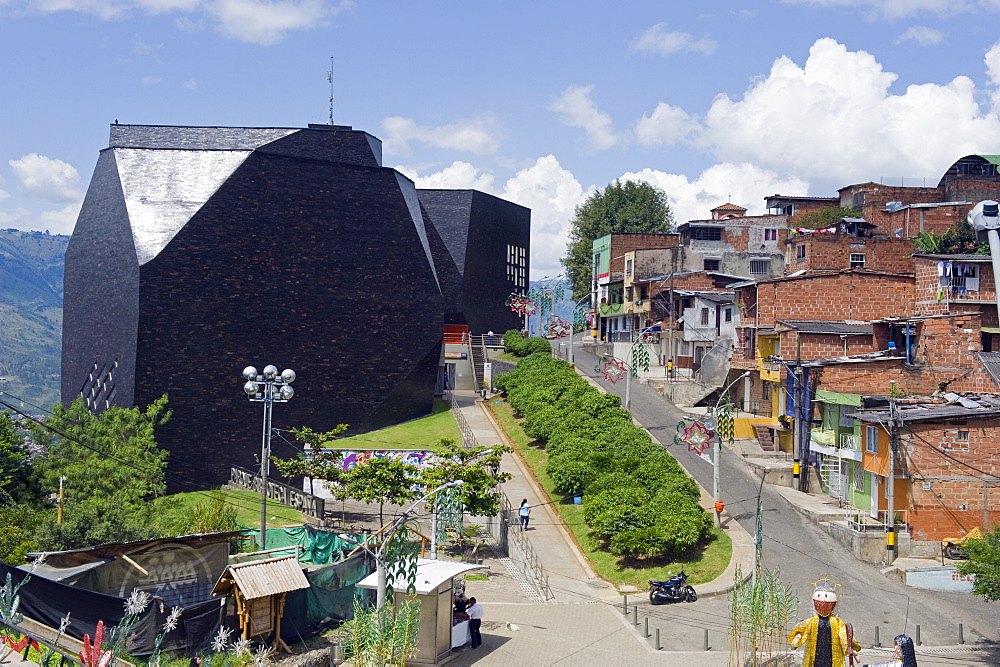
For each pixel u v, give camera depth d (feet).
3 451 151.33
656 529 128.67
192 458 190.39
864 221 271.28
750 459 177.37
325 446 195.21
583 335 370.12
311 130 230.68
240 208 199.00
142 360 186.80
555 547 141.79
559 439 177.58
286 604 93.30
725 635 103.30
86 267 209.15
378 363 214.90
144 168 200.64
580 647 99.09
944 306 182.39
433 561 100.99
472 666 92.73
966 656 97.40
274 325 201.67
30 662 84.79
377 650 83.35
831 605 68.74
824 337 180.45
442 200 302.25
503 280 321.93
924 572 123.13
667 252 291.38
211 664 82.69
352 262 212.84
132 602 82.84
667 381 230.89
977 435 134.41
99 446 159.43
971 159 297.53
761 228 297.74
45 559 98.84
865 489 145.89
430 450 183.83
